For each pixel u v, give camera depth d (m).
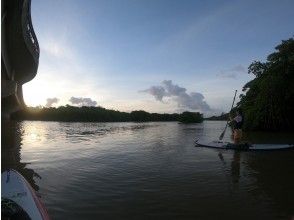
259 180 9.83
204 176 10.37
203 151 16.34
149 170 11.29
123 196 7.97
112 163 12.69
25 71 39.03
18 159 13.62
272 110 36.00
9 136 26.52
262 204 7.39
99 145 19.33
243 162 13.02
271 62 40.44
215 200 7.69
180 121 81.81
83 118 86.81
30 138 24.52
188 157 14.34
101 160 13.42
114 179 9.84
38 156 14.52
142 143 20.72
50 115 85.38
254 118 36.91
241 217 6.55
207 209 7.03
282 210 6.97
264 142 22.77
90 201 7.53
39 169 11.38
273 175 10.57
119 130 37.53
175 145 19.30
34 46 33.31
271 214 6.72
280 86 35.75
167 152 15.98
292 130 36.94
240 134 17.36
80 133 31.27
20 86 48.06
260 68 42.78
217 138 25.33
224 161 13.27
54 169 11.37
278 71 36.69
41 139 23.64
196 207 7.16
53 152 15.94
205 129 41.03
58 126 48.12
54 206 7.12
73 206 7.13
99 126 49.72
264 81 36.88
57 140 22.81
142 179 9.87
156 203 7.43
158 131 35.69
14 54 31.86
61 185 9.04
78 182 9.41
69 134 29.58
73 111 86.94
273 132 34.91
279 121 36.16
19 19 26.55
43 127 44.25
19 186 6.85
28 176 10.18
